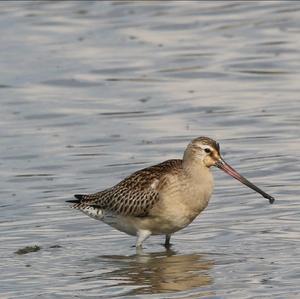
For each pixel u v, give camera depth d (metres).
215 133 20.09
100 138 20.06
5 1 30.06
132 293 12.88
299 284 12.78
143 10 28.86
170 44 25.98
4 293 12.99
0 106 22.19
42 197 17.20
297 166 17.97
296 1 28.91
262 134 19.89
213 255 14.31
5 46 26.20
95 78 23.77
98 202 15.53
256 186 16.06
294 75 23.38
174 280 13.37
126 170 18.33
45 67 24.55
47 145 19.81
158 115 21.28
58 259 14.42
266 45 25.45
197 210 15.02
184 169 15.00
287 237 14.79
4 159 19.17
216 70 23.94
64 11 29.05
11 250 14.84
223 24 27.34
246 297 12.42
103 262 14.28
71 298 12.74
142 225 15.14
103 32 27.14
